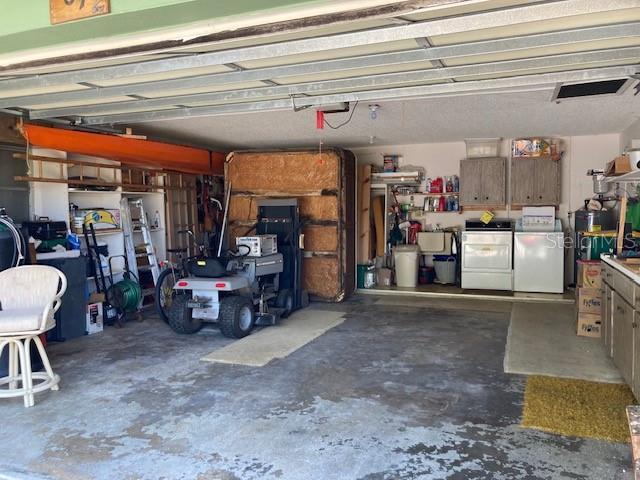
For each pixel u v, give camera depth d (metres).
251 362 4.48
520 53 3.15
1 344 3.60
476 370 4.21
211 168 7.81
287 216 6.79
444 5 1.89
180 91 4.06
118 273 6.54
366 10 1.98
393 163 8.59
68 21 2.09
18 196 5.23
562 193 7.91
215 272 5.57
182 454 2.85
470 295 7.51
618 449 2.82
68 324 5.29
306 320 6.14
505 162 7.96
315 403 3.55
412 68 3.45
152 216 7.49
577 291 5.44
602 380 3.92
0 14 2.22
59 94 4.05
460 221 8.52
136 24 2.13
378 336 5.35
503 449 2.85
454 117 6.04
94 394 3.77
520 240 7.63
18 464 2.76
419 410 3.41
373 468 2.67
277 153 7.46
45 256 5.11
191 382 4.00
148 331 5.66
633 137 6.50
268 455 2.83
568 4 2.21
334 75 3.61
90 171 6.31
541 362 4.39
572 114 5.90
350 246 7.68
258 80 3.45
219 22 2.11
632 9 2.36
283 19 2.06
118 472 2.66
